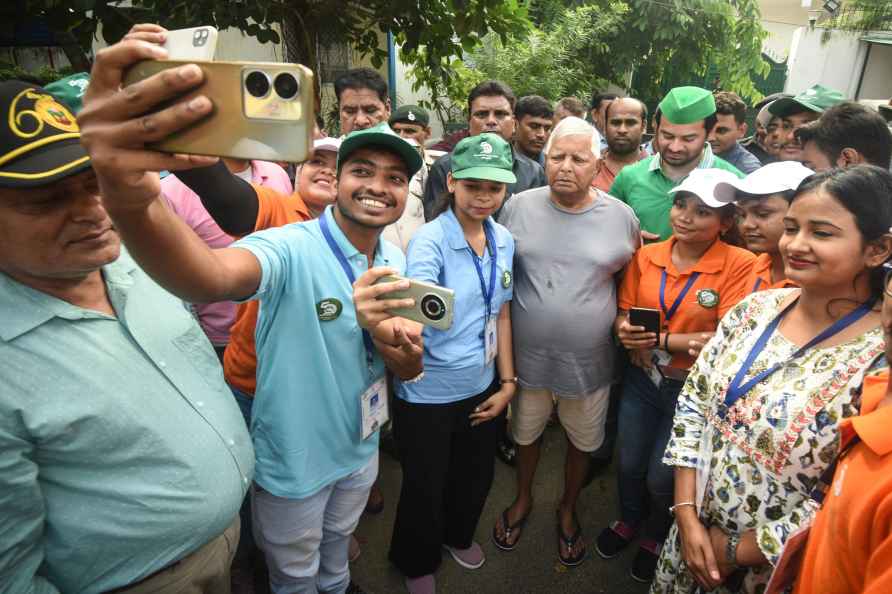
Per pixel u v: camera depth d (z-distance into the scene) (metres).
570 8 7.37
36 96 0.95
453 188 2.01
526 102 3.70
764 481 1.34
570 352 2.22
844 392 1.21
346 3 3.87
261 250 1.31
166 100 0.64
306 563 1.75
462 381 2.01
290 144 0.63
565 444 3.25
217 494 1.25
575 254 2.16
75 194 0.96
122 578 1.16
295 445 1.55
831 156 2.33
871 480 0.89
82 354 1.06
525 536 2.56
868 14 8.41
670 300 2.11
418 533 2.12
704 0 7.69
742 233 1.97
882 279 1.23
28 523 1.00
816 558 1.04
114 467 1.09
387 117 3.16
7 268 1.00
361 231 1.51
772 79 10.07
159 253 0.83
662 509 2.22
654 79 8.71
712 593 1.57
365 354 1.63
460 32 3.83
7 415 0.96
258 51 4.96
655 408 2.26
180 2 3.08
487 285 2.05
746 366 1.43
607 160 3.69
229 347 1.97
